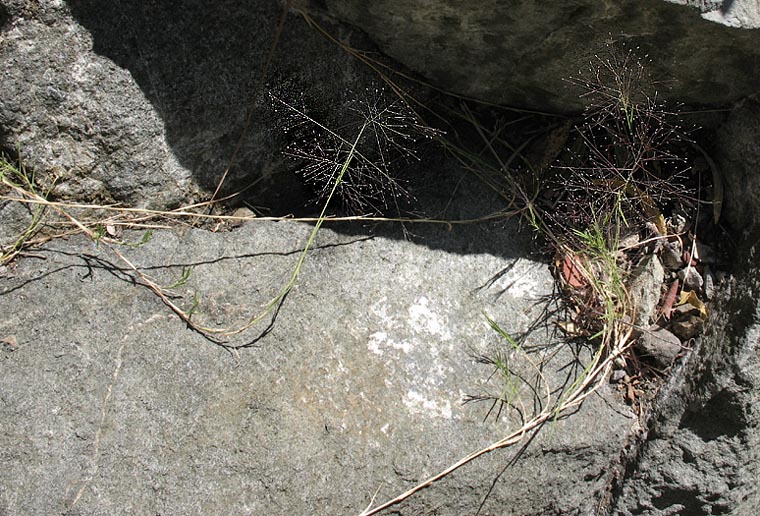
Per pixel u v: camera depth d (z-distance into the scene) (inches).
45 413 28.2
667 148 33.9
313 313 30.9
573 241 33.5
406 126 33.4
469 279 32.5
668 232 33.8
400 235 32.7
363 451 29.4
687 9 28.6
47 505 27.4
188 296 30.3
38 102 30.3
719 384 31.3
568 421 31.6
